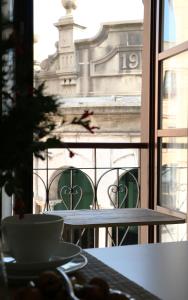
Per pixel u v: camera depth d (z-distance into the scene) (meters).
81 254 1.06
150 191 3.05
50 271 0.76
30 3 2.27
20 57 0.75
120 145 3.11
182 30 2.69
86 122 0.79
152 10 2.97
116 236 3.73
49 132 0.77
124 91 6.70
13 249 0.87
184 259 1.08
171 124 2.83
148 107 3.04
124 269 0.99
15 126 0.72
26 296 0.66
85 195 4.18
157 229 2.97
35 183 4.47
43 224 0.85
